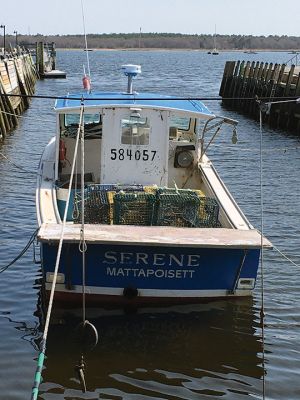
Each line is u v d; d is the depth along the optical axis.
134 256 6.87
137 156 8.81
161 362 6.43
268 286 8.61
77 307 7.35
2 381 6.00
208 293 7.25
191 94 41.06
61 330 7.03
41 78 55.12
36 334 6.98
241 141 22.42
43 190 8.72
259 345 6.87
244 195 14.14
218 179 9.32
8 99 23.45
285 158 18.98
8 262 9.34
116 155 8.78
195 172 9.89
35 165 16.88
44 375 6.12
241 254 6.95
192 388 5.98
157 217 7.64
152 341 6.83
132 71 10.02
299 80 24.62
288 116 25.41
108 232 6.79
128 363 6.39
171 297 7.22
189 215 7.67
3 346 6.69
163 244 6.52
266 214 12.52
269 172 16.78
